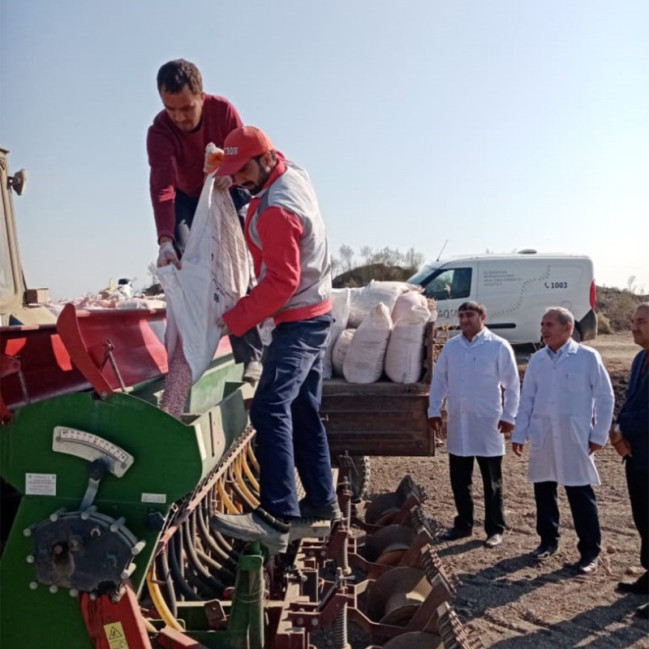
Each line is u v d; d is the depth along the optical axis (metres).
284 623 3.15
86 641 2.50
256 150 2.97
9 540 2.53
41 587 2.50
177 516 3.13
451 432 6.26
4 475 2.52
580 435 5.59
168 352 3.11
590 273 15.62
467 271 15.57
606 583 5.38
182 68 3.52
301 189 3.06
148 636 2.71
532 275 15.58
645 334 5.08
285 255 2.91
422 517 4.95
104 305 4.05
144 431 2.45
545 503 5.86
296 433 3.39
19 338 2.64
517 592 5.22
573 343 5.73
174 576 3.41
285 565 3.89
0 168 3.62
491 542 6.14
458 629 3.37
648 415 5.03
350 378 5.98
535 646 4.44
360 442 5.91
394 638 3.52
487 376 6.07
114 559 2.38
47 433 2.49
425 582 4.13
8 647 2.52
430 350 5.87
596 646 4.46
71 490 2.50
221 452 2.89
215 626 3.11
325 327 3.22
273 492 2.95
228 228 3.23
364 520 5.59
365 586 4.36
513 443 5.96
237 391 3.43
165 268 3.05
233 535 2.87
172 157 3.81
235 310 2.95
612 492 7.80
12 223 3.75
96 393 2.58
